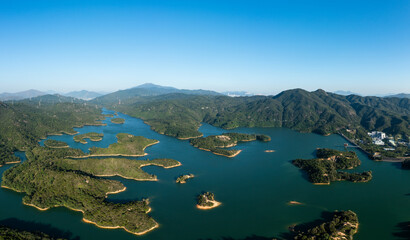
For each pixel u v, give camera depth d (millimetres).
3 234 195125
